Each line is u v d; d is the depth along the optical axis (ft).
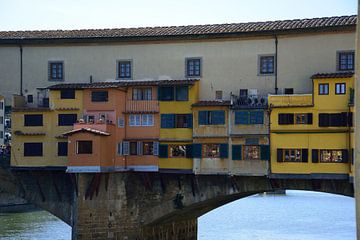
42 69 122.52
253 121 106.52
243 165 106.73
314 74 106.63
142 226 116.47
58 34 122.72
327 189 105.09
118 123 112.78
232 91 112.57
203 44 114.62
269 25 112.37
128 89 114.73
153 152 112.78
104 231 110.63
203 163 109.19
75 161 107.14
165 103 112.47
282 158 104.47
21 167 118.01
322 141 102.01
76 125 110.32
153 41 116.88
